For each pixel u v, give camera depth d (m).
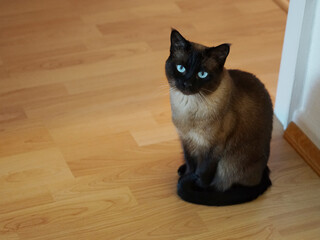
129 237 1.77
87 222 1.82
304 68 2.07
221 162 1.84
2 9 3.01
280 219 1.83
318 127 2.06
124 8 3.03
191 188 1.88
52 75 2.52
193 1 3.10
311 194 1.93
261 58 2.64
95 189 1.94
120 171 2.02
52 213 1.85
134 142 2.15
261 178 1.92
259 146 1.81
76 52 2.68
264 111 1.80
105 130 2.21
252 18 2.95
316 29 1.96
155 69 2.57
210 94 1.68
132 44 2.74
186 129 1.77
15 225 1.80
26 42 2.74
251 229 1.79
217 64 1.66
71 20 2.92
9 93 2.41
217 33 2.83
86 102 2.36
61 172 2.01
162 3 3.08
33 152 2.10
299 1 1.94
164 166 2.04
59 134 2.19
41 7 3.03
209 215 1.84
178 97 1.72
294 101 2.16
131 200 1.90
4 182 1.97
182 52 1.67
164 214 1.85
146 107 2.34
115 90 2.44
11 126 2.23
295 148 2.12
